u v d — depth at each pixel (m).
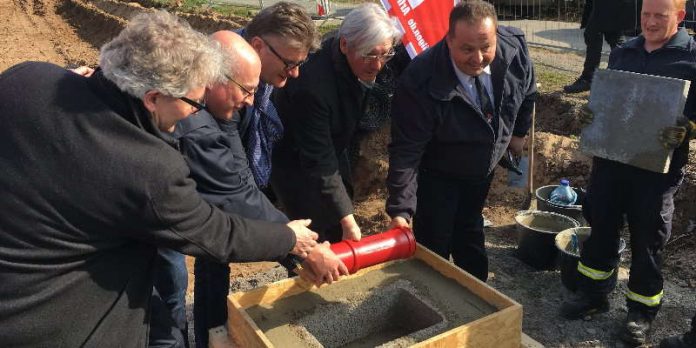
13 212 1.97
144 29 1.96
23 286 2.02
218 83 2.53
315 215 3.73
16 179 1.95
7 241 1.99
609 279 4.04
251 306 2.78
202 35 2.12
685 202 5.05
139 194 1.97
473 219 3.94
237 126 3.12
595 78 3.49
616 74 3.39
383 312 2.94
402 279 3.01
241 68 2.56
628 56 3.57
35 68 2.06
